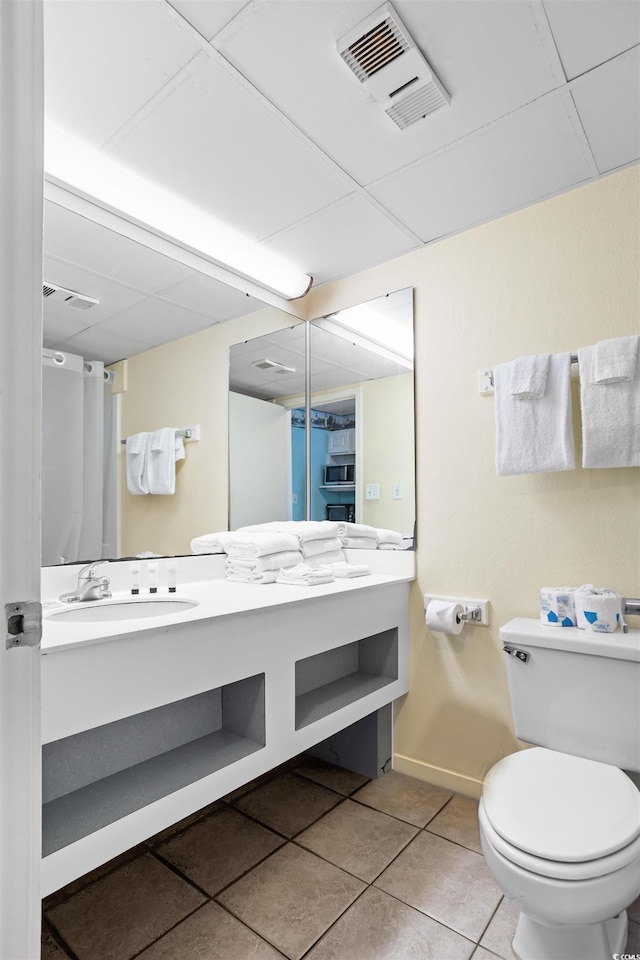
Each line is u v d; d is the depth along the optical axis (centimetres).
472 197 196
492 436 210
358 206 200
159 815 134
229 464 237
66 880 114
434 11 124
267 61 137
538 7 123
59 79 140
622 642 158
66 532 180
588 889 110
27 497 63
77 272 184
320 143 167
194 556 219
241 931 143
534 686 170
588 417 173
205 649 145
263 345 251
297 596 180
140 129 159
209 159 173
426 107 152
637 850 115
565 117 157
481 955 135
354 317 254
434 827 190
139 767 151
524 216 204
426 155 173
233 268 229
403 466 235
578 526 189
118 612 177
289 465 264
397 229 217
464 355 218
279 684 168
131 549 199
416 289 233
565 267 195
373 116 156
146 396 205
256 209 202
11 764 61
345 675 232
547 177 185
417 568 229
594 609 170
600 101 150
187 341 219
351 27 127
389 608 220
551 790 135
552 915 112
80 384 186
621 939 135
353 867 169
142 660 130
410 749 229
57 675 114
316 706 195
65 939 140
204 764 152
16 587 62
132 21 125
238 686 173
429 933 142
